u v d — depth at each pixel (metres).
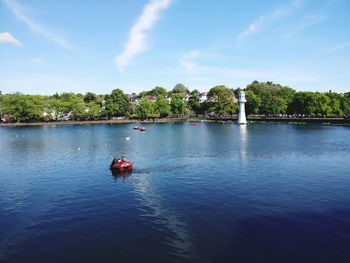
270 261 20.81
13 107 194.12
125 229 26.45
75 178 45.78
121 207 32.06
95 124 191.62
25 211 31.88
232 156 61.75
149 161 57.84
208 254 21.92
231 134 110.12
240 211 30.02
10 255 22.56
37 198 36.31
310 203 32.09
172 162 56.34
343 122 139.88
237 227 26.25
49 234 25.92
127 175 46.53
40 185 42.41
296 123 160.38
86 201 34.50
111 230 26.33
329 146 74.50
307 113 174.62
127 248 23.06
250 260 20.98
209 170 48.81
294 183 40.12
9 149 80.12
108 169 51.72
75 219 29.16
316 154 63.12
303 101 172.25
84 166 55.22
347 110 186.38
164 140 95.25
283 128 133.12
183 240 24.11
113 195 36.38
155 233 25.50
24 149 79.75
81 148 79.81
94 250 22.92
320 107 169.50
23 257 22.23
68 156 67.19
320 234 24.64
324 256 21.28
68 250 23.05
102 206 32.62
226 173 46.47
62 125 185.12
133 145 83.88
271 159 57.81
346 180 41.31
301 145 76.88
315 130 119.88
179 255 21.84
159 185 40.22
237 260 21.02
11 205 33.97
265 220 27.67
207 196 35.03
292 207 30.92
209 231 25.62
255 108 193.25
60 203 34.12
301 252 21.88
